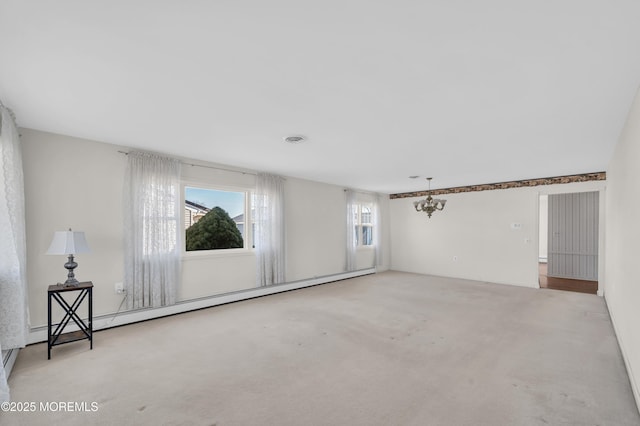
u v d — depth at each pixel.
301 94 2.45
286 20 1.56
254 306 4.88
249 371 2.73
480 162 4.89
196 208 5.05
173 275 4.39
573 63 1.97
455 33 1.67
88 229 3.73
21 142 3.32
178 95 2.47
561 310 4.67
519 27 1.61
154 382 2.54
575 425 2.01
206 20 1.55
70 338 3.13
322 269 6.86
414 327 3.89
